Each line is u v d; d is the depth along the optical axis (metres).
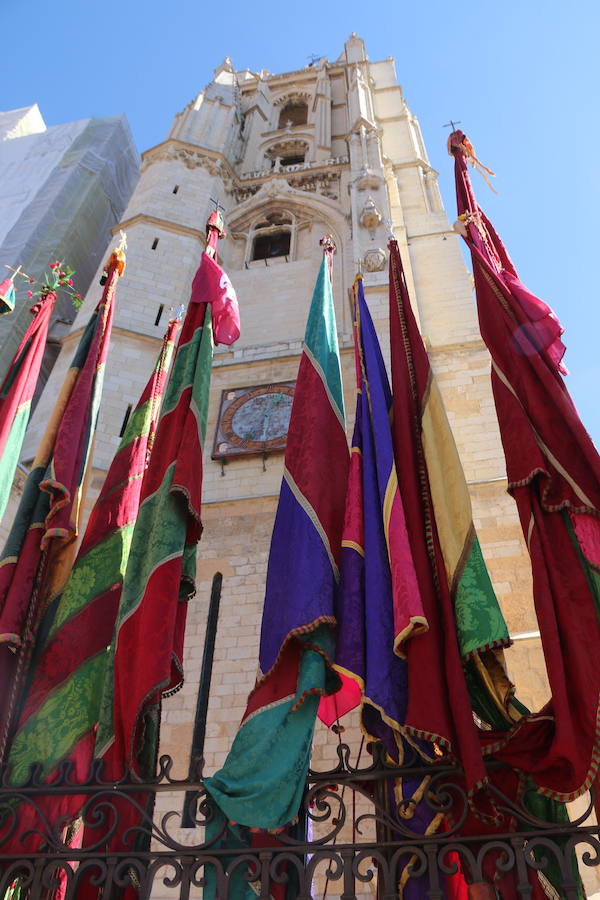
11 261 28.31
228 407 21.25
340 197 32.53
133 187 37.91
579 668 7.78
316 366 12.02
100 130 36.91
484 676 8.45
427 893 7.06
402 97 41.38
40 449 11.67
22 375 12.96
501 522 17.59
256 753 8.09
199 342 12.55
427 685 7.95
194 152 33.31
